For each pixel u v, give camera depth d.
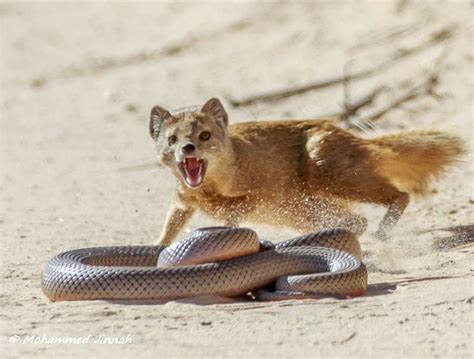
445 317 12.43
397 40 35.91
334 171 18.59
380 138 19.22
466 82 29.98
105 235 20.78
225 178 17.92
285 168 18.78
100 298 13.93
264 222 18.81
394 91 31.06
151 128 18.36
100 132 37.25
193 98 38.41
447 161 19.48
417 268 15.74
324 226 18.80
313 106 31.98
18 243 20.16
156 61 47.12
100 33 56.69
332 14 42.66
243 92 36.62
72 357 11.62
